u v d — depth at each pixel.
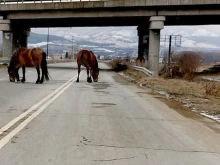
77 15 40.22
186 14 36.84
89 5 38.69
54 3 39.88
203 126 8.06
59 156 5.06
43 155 5.08
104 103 11.41
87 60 20.73
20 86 16.39
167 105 11.80
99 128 7.26
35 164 4.64
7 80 19.92
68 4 39.34
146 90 17.48
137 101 12.48
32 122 7.61
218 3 34.72
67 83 19.50
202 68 55.19
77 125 7.48
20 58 18.36
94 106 10.61
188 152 5.60
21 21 45.81
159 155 5.34
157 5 36.47
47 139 6.09
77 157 5.04
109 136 6.54
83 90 15.68
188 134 7.05
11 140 5.91
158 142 6.22
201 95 15.54
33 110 9.30
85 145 5.77
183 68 36.19
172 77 34.12
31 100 11.40
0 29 43.25
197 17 39.03
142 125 7.85
